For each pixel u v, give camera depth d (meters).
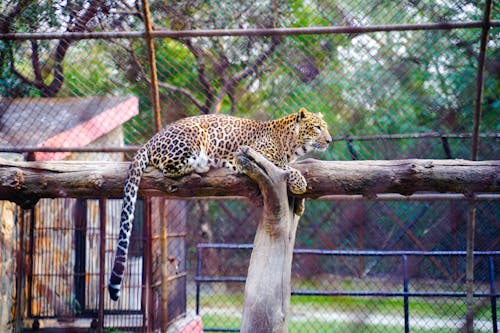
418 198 7.82
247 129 6.42
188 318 9.23
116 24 7.11
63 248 8.95
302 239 14.45
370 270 12.88
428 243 11.35
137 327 8.33
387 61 7.68
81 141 9.16
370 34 7.48
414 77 8.22
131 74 7.90
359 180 5.65
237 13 6.94
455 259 10.80
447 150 7.76
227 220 14.15
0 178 5.79
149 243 8.16
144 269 8.17
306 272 14.20
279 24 7.04
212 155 6.20
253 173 5.21
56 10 6.80
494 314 7.70
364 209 12.27
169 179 5.80
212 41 7.37
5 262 7.95
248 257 14.15
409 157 9.05
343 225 13.61
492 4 6.65
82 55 7.62
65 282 8.84
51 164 5.93
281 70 7.63
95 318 8.50
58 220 8.94
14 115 8.50
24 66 7.70
